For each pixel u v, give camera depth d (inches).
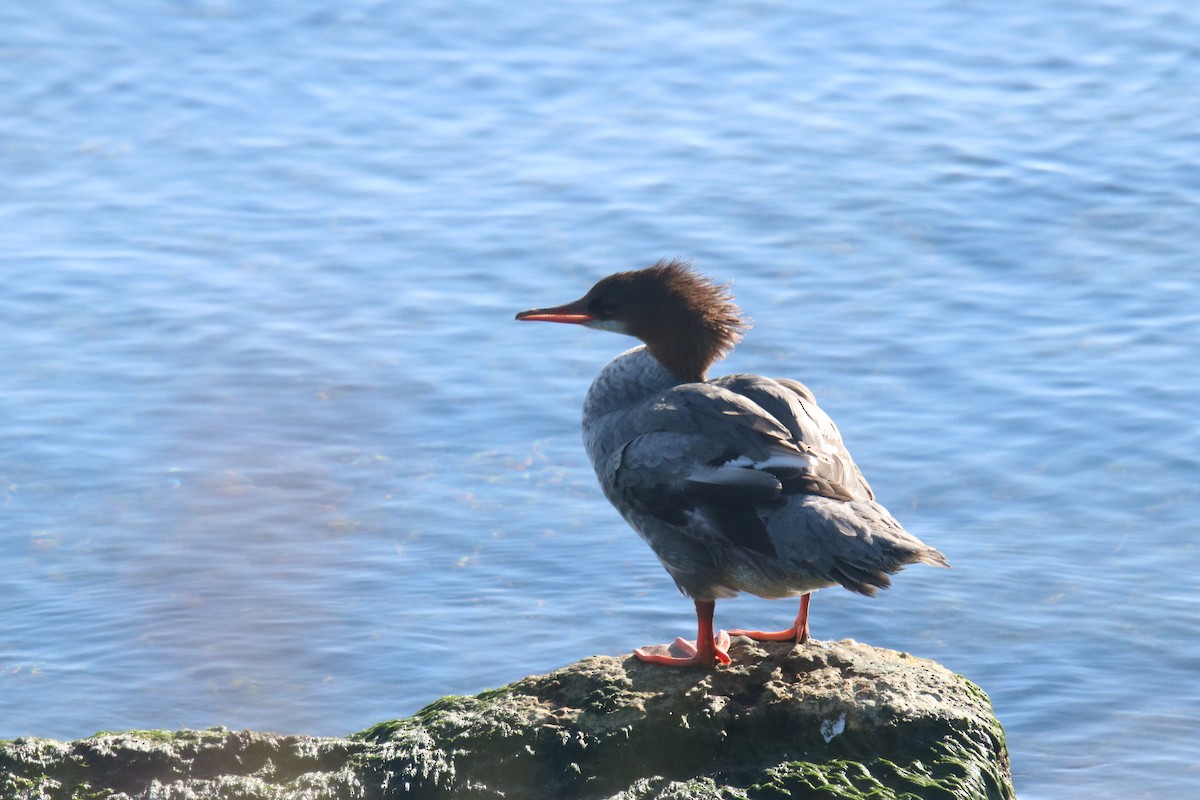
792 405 346.0
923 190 751.1
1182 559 494.9
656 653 344.8
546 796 308.7
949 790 298.2
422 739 316.5
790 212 733.3
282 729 422.9
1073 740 421.1
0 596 482.3
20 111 856.9
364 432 572.4
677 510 337.7
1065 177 759.7
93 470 548.7
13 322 643.5
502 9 995.9
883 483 533.0
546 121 850.1
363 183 779.4
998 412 569.0
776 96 874.1
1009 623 468.8
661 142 817.5
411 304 660.1
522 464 552.7
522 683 336.8
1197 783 402.0
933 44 939.3
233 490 536.4
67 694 437.4
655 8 995.9
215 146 823.1
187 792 303.9
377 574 493.4
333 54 935.7
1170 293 647.8
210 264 696.4
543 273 682.8
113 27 962.7
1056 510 519.5
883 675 327.9
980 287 660.1
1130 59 908.6
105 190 770.2
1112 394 575.8
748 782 307.3
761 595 343.0
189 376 607.8
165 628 467.2
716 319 379.2
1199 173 759.1
